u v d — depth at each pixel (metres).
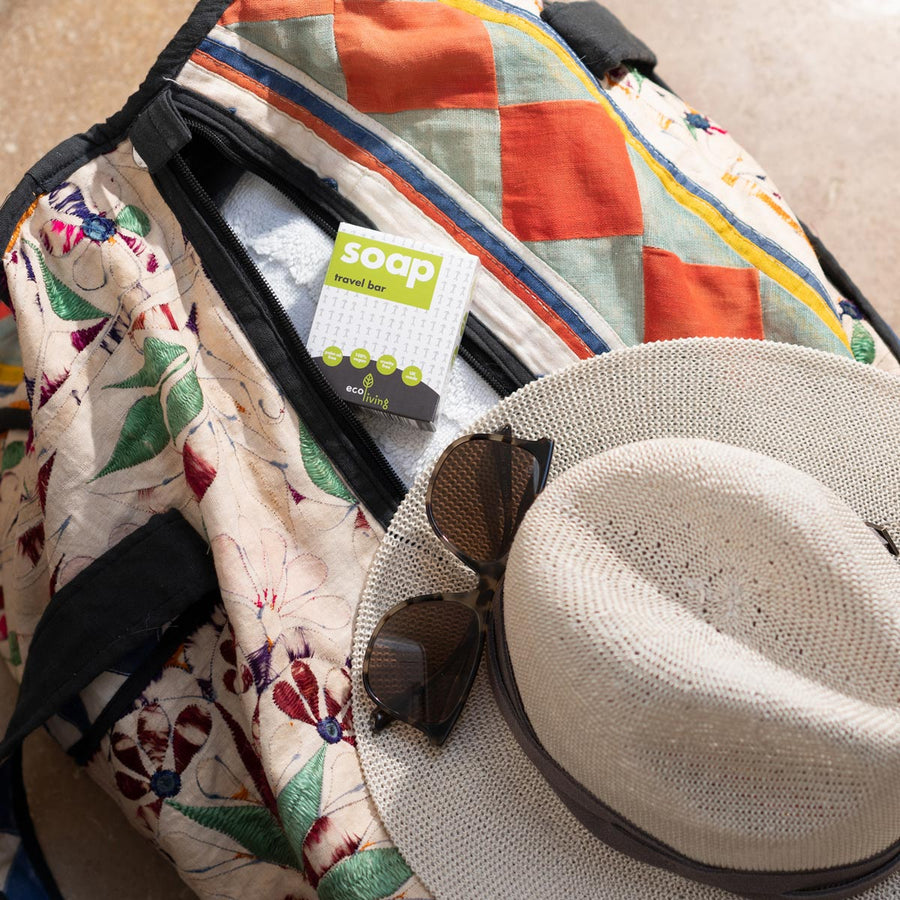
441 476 0.63
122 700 0.69
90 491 0.69
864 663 0.50
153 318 0.68
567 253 0.71
